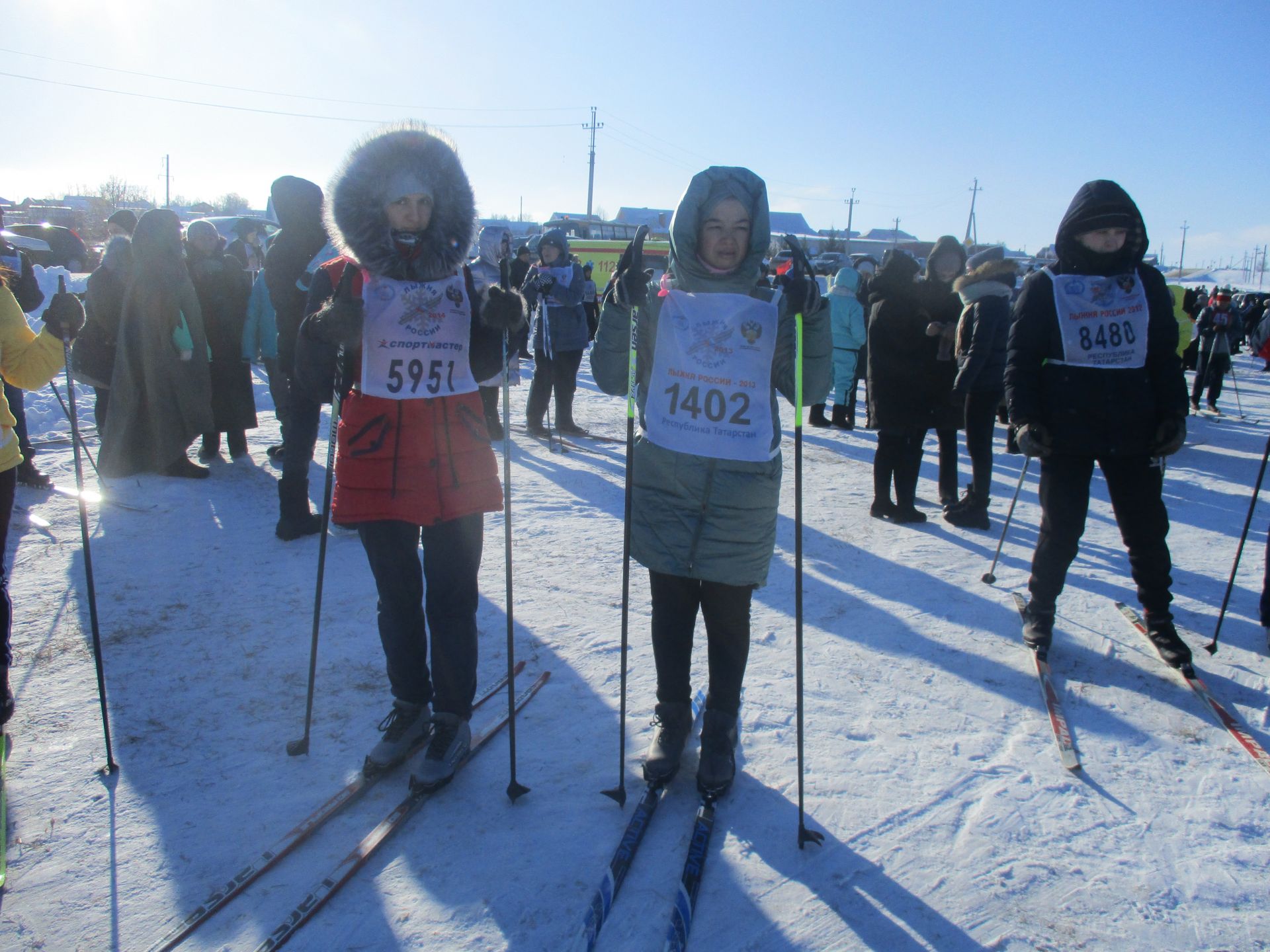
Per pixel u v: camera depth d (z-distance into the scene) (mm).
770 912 2125
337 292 2521
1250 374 17672
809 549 4941
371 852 2273
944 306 5270
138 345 5648
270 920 2057
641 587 4250
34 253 17922
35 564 4289
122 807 2461
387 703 3068
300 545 4672
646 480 2533
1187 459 8164
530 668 3361
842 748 2842
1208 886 2242
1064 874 2273
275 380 6223
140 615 3748
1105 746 2902
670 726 2676
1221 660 3596
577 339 7684
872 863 2303
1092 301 3312
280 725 2914
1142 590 3549
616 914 2104
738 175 2424
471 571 2637
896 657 3551
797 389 2371
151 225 5453
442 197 2529
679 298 2504
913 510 5578
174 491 5598
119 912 2076
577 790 2596
